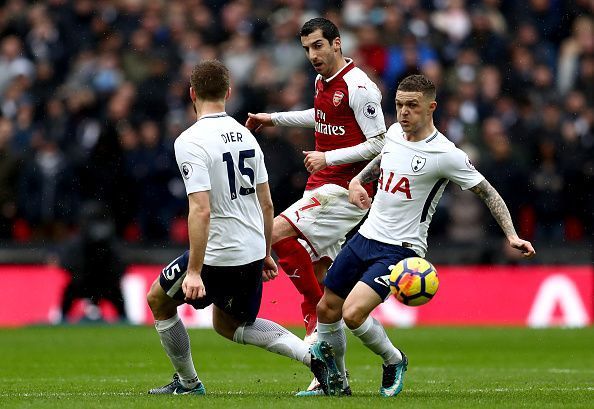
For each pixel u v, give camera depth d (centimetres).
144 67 6744
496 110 6506
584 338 5131
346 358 4334
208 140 2634
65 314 5759
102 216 5722
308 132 6022
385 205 2725
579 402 2598
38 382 3297
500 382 3300
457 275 6044
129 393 2861
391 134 2758
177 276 2670
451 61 6812
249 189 2705
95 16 7112
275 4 7262
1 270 5925
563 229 6247
